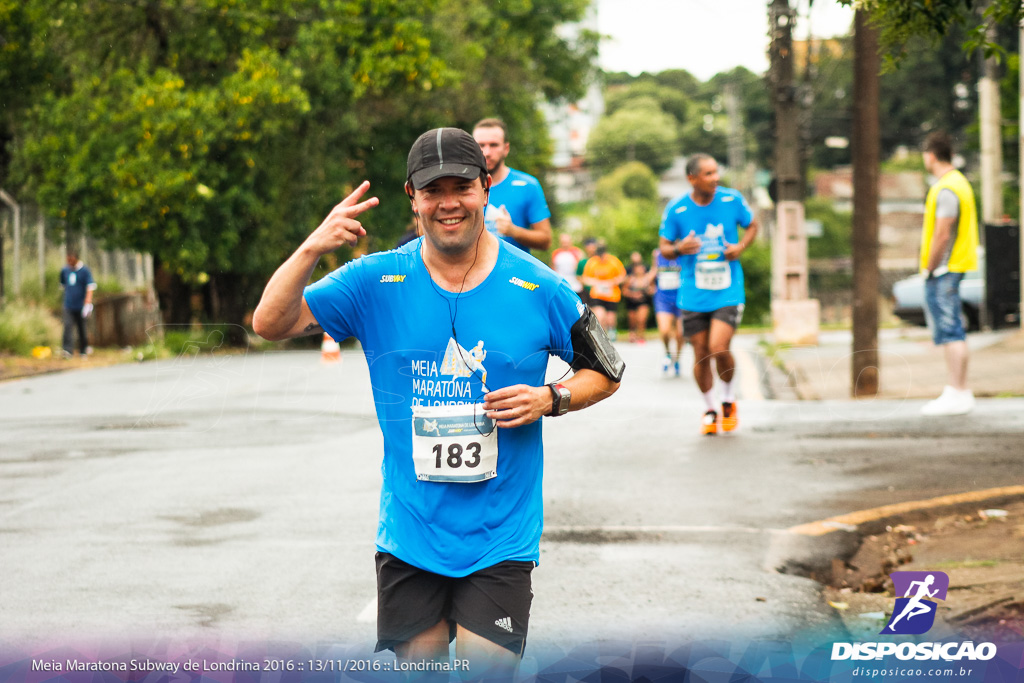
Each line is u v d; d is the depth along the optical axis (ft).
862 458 31.73
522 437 13.12
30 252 103.19
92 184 92.07
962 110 228.43
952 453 31.71
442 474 12.80
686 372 57.06
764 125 294.87
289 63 97.60
